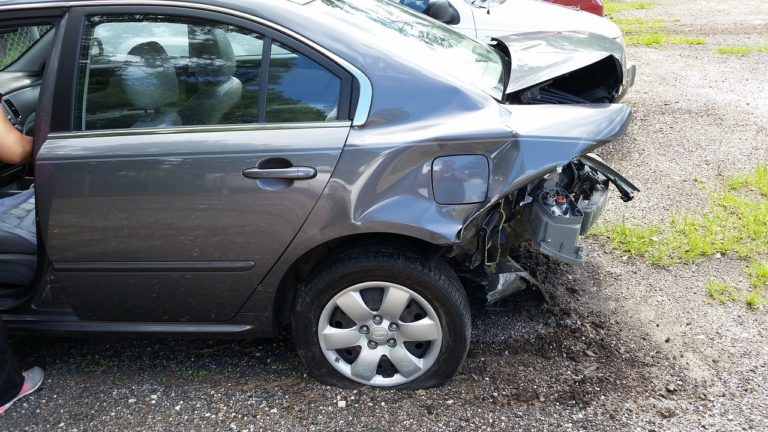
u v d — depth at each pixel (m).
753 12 11.70
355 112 2.40
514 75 2.80
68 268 2.61
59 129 2.53
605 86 3.29
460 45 3.01
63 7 2.52
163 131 2.47
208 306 2.67
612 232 3.94
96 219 2.51
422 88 2.42
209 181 2.42
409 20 3.09
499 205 2.52
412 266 2.47
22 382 2.75
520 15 5.71
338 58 2.42
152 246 2.54
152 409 2.70
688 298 3.31
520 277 2.83
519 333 3.08
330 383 2.76
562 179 2.90
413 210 2.38
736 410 2.58
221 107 2.48
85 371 2.95
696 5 12.86
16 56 3.83
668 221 4.04
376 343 2.67
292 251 2.49
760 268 3.46
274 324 2.73
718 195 4.34
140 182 2.45
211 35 2.46
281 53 2.45
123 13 2.49
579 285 3.44
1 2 2.53
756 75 7.28
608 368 2.83
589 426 2.52
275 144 2.39
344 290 2.55
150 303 2.68
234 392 2.78
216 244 2.51
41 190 2.50
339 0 2.91
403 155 2.34
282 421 2.60
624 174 4.75
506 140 2.35
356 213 2.39
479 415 2.59
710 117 5.87
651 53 8.76
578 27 5.58
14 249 2.88
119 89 2.53
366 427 2.55
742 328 3.07
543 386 2.74
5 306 2.75
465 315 2.56
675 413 2.57
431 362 2.65
